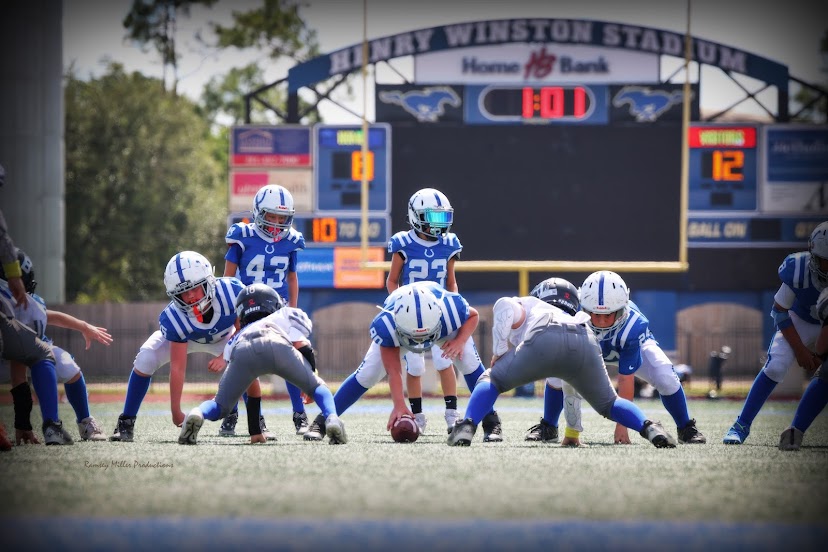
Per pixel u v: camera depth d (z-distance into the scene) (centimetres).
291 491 904
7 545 711
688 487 935
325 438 1472
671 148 3847
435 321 1273
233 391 1316
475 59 3850
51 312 1445
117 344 4422
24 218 4169
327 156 3991
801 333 1469
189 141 6544
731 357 4447
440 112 3869
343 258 3991
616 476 1001
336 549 690
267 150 4003
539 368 1233
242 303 1358
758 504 851
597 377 1244
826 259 1372
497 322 1267
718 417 2295
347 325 4234
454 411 1549
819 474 1029
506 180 3806
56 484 955
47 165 4172
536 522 773
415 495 882
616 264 3566
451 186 3831
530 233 3794
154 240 6469
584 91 3834
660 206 3828
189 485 944
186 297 1396
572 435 1343
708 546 704
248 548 694
